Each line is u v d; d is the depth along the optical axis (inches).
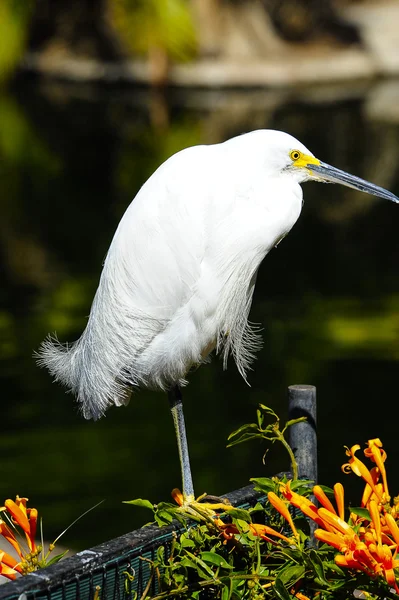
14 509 160.6
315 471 192.4
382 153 1135.0
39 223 871.7
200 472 388.8
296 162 216.2
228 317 220.2
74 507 357.7
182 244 204.8
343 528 145.9
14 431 433.7
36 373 505.0
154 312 209.3
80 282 692.1
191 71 1625.2
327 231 863.1
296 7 1749.5
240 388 491.5
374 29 1756.9
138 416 454.6
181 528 167.0
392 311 616.7
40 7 1732.3
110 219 889.5
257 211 209.8
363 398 468.8
